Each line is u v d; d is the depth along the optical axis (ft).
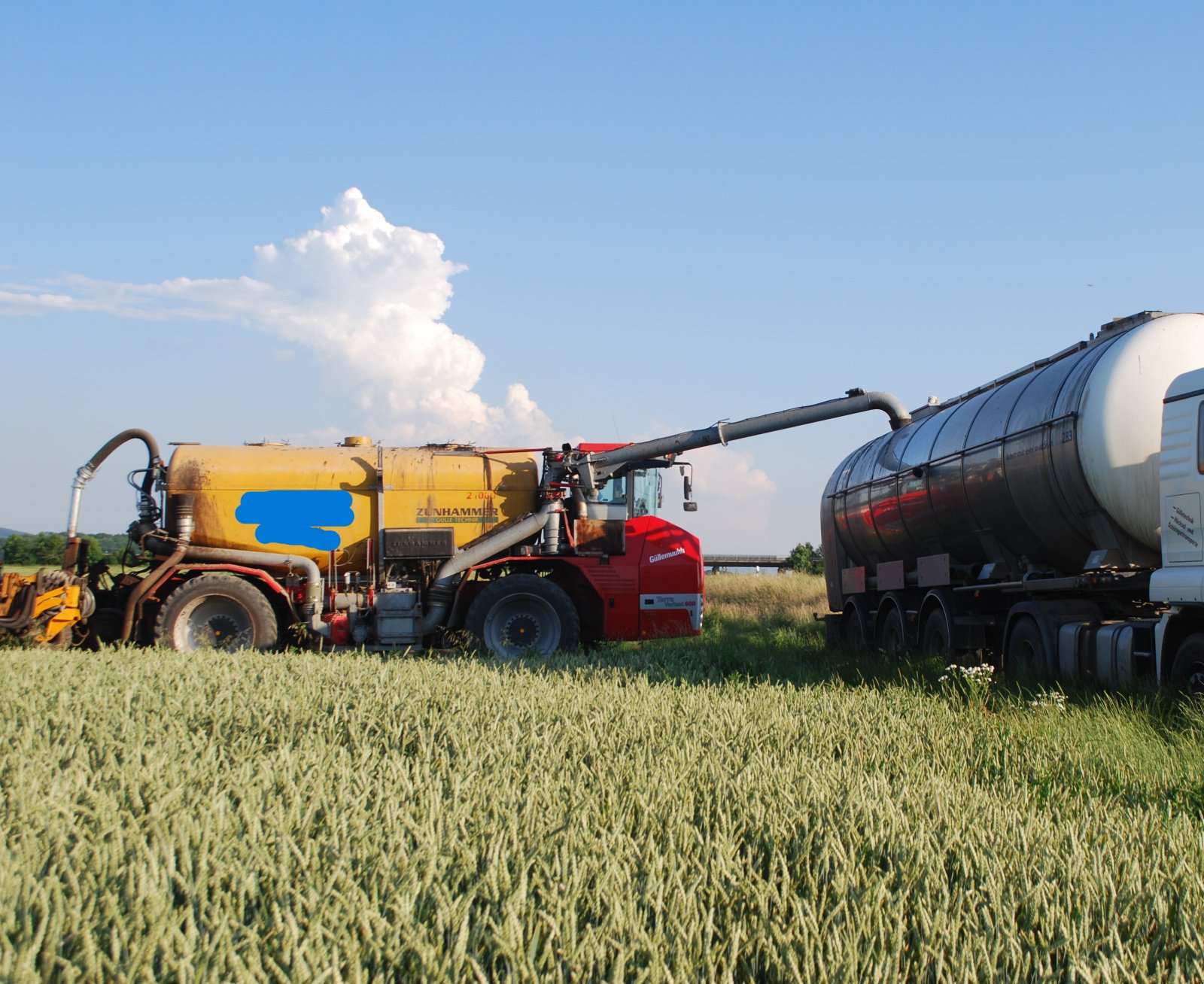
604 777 15.37
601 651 44.80
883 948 9.33
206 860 10.80
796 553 168.14
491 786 14.67
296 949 8.41
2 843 11.27
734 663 41.73
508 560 46.14
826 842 12.03
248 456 46.11
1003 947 9.56
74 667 30.35
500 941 8.86
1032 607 35.94
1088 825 14.08
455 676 29.50
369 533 46.14
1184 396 29.09
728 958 9.30
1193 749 21.16
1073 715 24.81
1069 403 33.71
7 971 8.06
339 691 25.31
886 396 51.19
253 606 43.01
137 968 8.34
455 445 49.34
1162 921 10.52
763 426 49.26
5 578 42.01
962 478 41.22
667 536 47.60
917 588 49.37
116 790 14.39
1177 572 28.89
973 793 15.83
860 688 32.45
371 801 14.06
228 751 17.84
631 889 10.37
